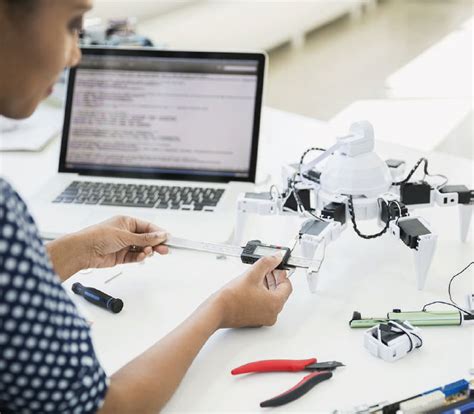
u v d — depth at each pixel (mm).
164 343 729
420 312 835
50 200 1169
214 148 1216
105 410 637
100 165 1253
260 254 906
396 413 677
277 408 708
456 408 684
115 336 836
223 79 1211
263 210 1032
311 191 1083
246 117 1207
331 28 4410
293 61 3840
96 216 1109
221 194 1175
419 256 894
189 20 4023
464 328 827
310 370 759
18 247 550
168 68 1225
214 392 733
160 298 916
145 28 3762
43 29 554
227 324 810
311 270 862
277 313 834
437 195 997
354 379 745
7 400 588
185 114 1223
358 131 962
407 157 1323
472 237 1052
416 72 3520
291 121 1542
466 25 4262
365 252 1027
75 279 963
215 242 1024
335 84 3475
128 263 991
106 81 1246
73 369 593
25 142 1474
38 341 566
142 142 1237
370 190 956
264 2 4480
